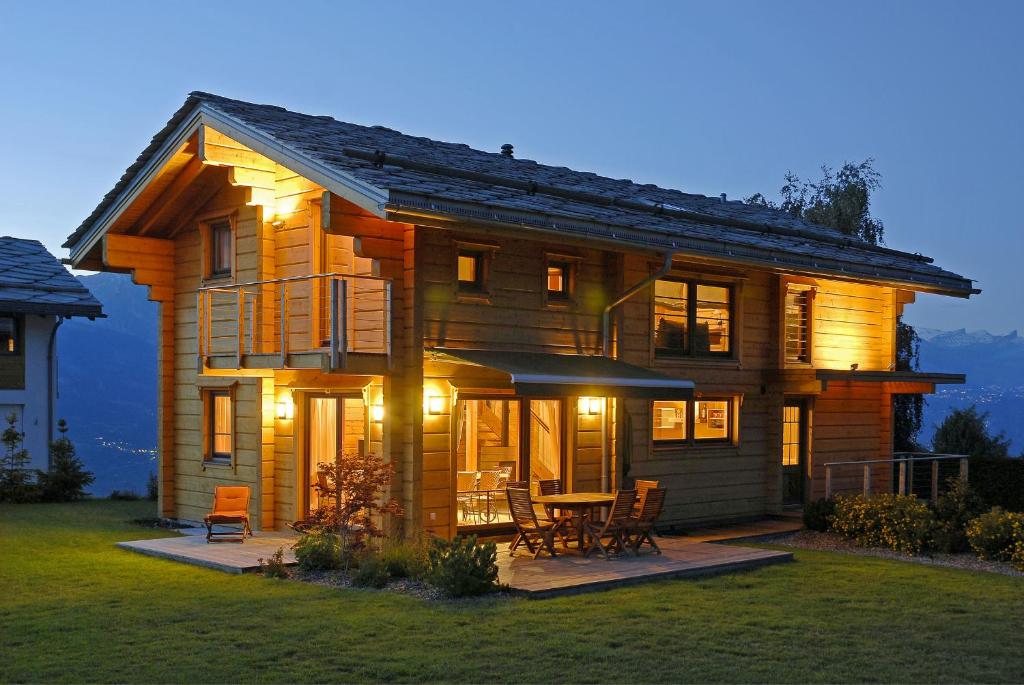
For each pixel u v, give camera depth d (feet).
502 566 47.85
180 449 67.56
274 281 53.88
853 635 36.01
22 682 29.12
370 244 51.19
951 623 38.27
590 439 61.00
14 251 107.65
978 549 55.16
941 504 60.54
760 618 38.22
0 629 34.94
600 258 61.98
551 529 51.26
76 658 31.45
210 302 62.59
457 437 53.98
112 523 66.08
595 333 61.41
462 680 29.81
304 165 50.80
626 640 34.42
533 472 58.44
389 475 48.60
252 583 43.42
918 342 113.70
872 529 60.29
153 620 36.32
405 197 46.06
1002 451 111.75
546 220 51.26
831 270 68.69
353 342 58.49
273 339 59.67
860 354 80.23
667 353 66.13
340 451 51.70
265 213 59.67
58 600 39.65
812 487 75.97
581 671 30.78
